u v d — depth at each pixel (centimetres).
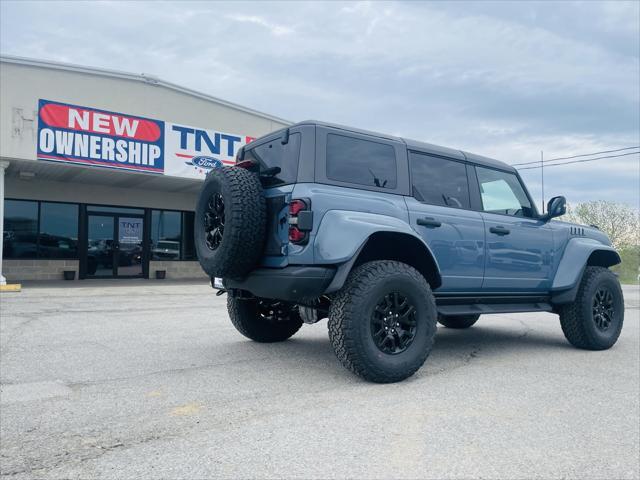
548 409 344
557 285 564
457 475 241
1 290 1156
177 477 235
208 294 1159
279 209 405
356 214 404
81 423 303
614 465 257
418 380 416
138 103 1466
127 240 1708
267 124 1691
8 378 402
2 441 276
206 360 473
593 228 645
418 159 481
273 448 269
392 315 407
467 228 488
